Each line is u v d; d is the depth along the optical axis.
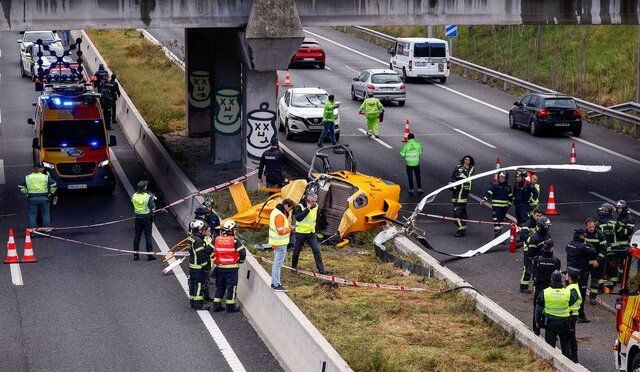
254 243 72.06
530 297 61.88
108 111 121.69
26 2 78.25
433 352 51.66
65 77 116.12
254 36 83.44
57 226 81.50
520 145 113.00
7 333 56.44
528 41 164.62
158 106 128.00
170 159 95.38
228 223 60.06
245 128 89.56
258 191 87.44
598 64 146.38
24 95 142.62
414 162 89.38
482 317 56.72
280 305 54.53
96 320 58.72
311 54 166.75
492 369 49.12
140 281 66.81
